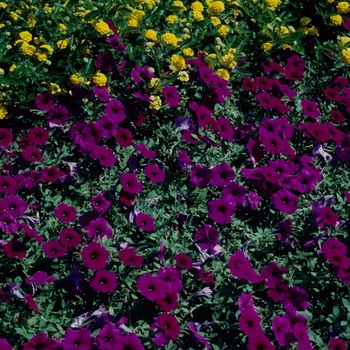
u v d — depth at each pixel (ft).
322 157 9.48
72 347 7.90
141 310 8.43
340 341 8.07
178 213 8.87
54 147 9.42
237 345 8.25
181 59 9.70
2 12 10.07
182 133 9.46
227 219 8.77
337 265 8.41
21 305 8.31
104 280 8.25
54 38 9.64
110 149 9.25
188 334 8.32
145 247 8.59
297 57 10.18
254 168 9.31
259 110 9.97
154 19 10.23
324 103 10.10
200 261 8.55
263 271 8.41
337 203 9.29
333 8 10.96
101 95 9.42
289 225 8.77
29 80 9.46
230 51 10.11
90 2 10.11
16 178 8.88
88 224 8.64
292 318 8.23
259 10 10.70
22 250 8.34
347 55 10.15
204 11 10.76
